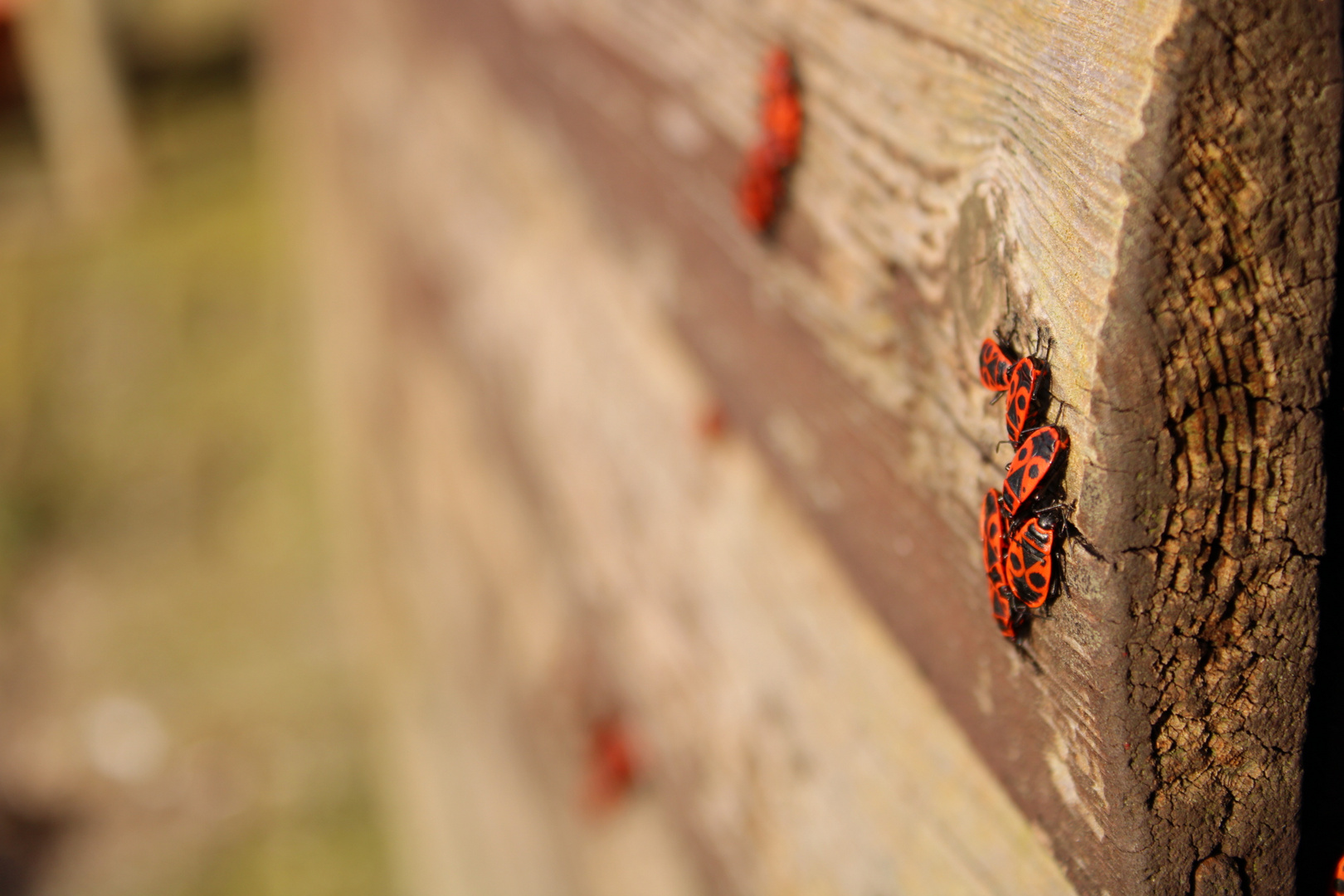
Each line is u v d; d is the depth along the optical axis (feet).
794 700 1.56
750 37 1.54
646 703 2.14
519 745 3.15
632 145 1.98
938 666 1.40
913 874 1.43
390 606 5.31
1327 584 1.24
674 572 1.94
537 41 2.53
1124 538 1.23
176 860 6.02
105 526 8.40
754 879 1.69
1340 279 1.22
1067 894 1.31
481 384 3.22
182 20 15.67
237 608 7.54
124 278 10.98
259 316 10.28
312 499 8.18
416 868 5.17
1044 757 1.31
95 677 7.16
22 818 6.40
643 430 2.05
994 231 1.29
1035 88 1.26
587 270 2.33
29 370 9.96
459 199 3.45
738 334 1.62
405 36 4.20
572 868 2.74
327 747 6.63
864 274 1.43
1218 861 1.26
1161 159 1.20
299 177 9.23
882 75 1.38
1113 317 1.21
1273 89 1.20
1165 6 1.19
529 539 2.89
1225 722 1.25
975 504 1.34
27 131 13.35
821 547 1.52
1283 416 1.22
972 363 1.32
